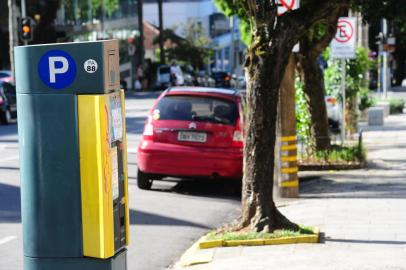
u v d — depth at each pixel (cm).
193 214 1354
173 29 8419
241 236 1057
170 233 1198
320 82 1961
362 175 1744
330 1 1070
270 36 1069
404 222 1172
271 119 1084
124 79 7825
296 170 1457
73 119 634
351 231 1115
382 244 1026
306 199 1433
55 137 637
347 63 2512
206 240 1060
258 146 1088
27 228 649
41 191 642
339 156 1880
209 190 1612
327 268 899
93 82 630
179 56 7900
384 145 2369
